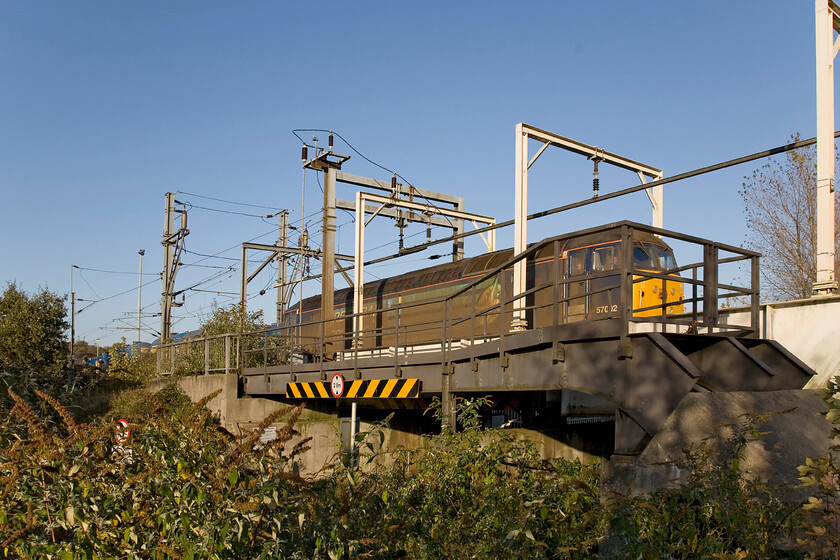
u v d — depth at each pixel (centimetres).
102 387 2177
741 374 748
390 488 633
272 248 2706
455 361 1052
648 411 670
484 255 1870
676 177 1302
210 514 403
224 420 1662
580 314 1494
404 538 646
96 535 423
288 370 1551
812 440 573
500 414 1568
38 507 446
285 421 1658
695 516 484
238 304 2347
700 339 752
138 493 441
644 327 1158
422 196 2227
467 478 820
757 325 858
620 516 509
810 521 473
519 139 1351
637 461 572
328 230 2039
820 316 875
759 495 486
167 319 2961
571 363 778
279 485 427
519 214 1334
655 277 738
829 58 923
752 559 436
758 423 502
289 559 415
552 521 649
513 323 1329
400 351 2017
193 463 436
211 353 2039
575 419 1472
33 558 425
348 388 1310
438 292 1964
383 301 2212
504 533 612
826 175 907
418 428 1667
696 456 496
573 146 1434
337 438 1655
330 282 2030
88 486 435
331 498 483
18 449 479
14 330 2142
